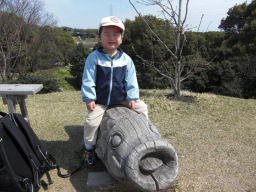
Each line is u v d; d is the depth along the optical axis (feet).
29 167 8.23
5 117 8.64
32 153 8.71
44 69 54.54
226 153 11.37
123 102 9.45
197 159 10.71
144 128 7.32
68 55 65.92
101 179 8.67
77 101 20.80
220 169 9.95
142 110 9.21
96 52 8.72
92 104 8.50
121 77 8.88
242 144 12.46
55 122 15.14
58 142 12.31
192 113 17.37
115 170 7.00
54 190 8.49
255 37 50.83
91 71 8.63
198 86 52.01
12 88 11.57
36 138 9.52
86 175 9.42
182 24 19.57
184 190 8.36
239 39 54.85
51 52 54.34
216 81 51.52
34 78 31.58
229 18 58.95
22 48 37.50
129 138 7.00
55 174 9.48
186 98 20.76
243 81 47.34
